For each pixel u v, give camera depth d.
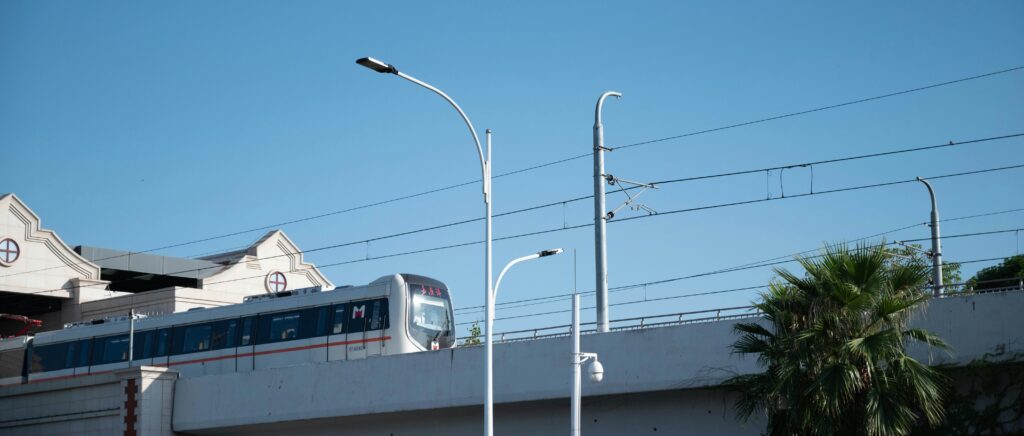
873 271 22.44
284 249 66.38
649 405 29.86
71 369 48.22
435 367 33.28
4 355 51.25
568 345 30.56
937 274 37.66
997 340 24.56
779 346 22.67
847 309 22.23
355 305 39.50
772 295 23.34
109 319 48.31
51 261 61.53
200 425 39.62
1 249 59.44
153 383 40.56
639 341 29.31
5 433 45.62
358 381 35.16
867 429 21.30
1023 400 24.52
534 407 32.09
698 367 28.06
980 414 24.89
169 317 45.53
